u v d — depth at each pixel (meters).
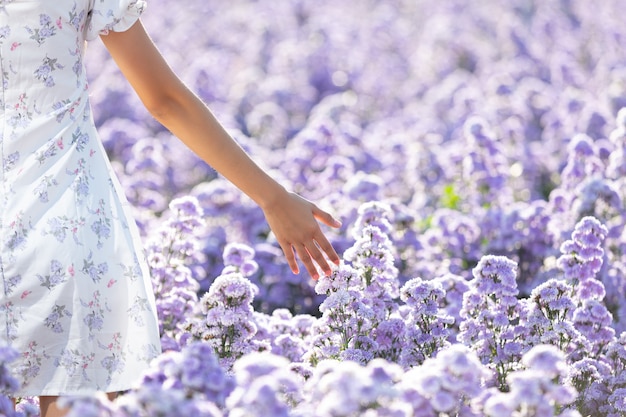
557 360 3.81
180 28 20.56
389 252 5.52
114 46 4.45
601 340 5.48
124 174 12.40
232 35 20.81
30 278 4.14
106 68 15.69
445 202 10.80
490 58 20.02
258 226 9.48
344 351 5.11
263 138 14.45
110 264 4.27
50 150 4.19
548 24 20.66
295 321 6.00
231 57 19.22
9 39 4.15
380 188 9.26
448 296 6.05
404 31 22.50
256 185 4.65
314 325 5.34
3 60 4.16
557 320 5.27
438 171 11.33
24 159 4.17
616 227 7.85
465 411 3.98
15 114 4.18
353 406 3.41
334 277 5.24
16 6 4.14
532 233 8.56
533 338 5.18
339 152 11.73
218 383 3.67
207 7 23.41
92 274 4.21
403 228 8.74
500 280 5.32
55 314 4.16
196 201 6.48
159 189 11.84
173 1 23.97
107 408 3.40
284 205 4.68
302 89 17.42
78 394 4.15
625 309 7.05
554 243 8.38
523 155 12.28
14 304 4.14
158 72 4.49
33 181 4.17
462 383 3.71
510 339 5.20
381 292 5.50
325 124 11.74
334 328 5.27
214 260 9.12
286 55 18.67
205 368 3.69
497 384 5.09
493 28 22.44
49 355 4.16
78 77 4.30
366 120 16.28
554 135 13.38
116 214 4.35
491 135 10.30
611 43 18.70
